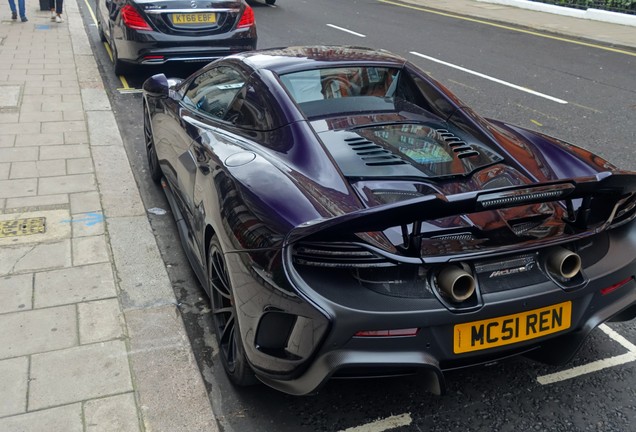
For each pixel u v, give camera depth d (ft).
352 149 9.87
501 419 9.13
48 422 8.70
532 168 10.15
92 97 25.31
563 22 51.72
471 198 7.47
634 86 30.37
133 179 17.43
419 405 9.41
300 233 7.61
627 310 9.73
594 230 8.65
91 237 14.05
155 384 9.61
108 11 30.01
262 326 8.25
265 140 10.31
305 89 11.27
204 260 10.85
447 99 11.63
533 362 10.39
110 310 11.34
